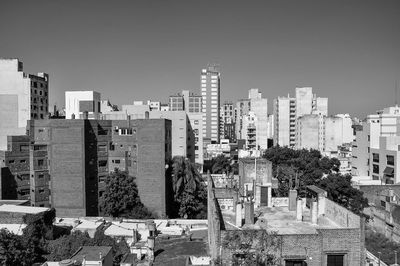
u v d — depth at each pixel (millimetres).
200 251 37281
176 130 114688
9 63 117312
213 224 25172
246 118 189750
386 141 103250
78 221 62906
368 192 82250
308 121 175375
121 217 72812
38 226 51500
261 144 191500
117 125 83500
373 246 60156
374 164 109000
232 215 30203
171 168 81875
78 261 34844
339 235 22375
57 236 54969
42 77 126062
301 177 83688
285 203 32719
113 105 155250
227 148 175375
